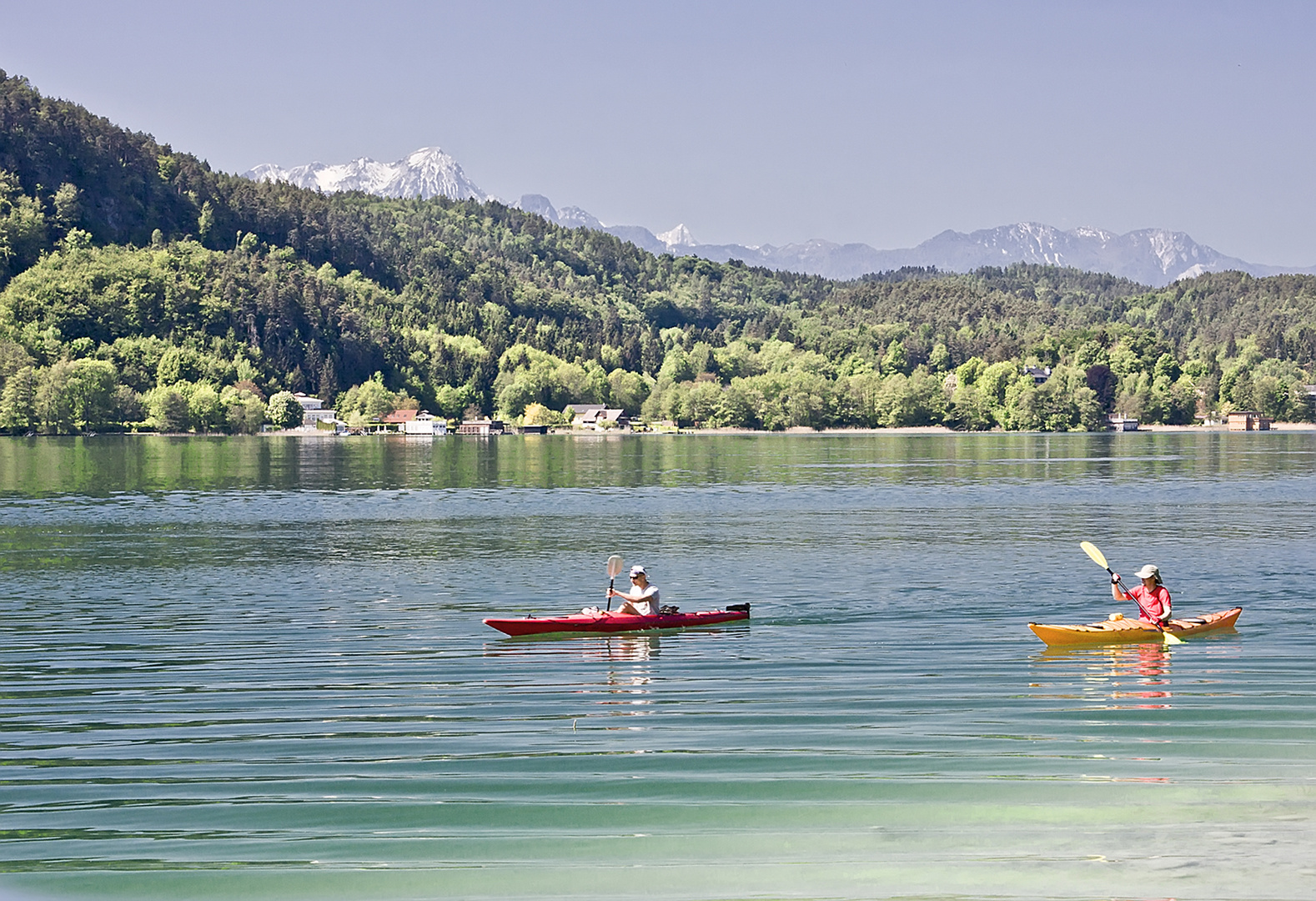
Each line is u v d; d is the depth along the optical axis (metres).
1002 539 52.47
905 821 15.95
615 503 74.94
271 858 15.00
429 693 23.22
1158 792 16.92
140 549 49.62
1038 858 14.73
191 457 140.25
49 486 89.88
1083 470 112.94
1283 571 41.00
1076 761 18.31
